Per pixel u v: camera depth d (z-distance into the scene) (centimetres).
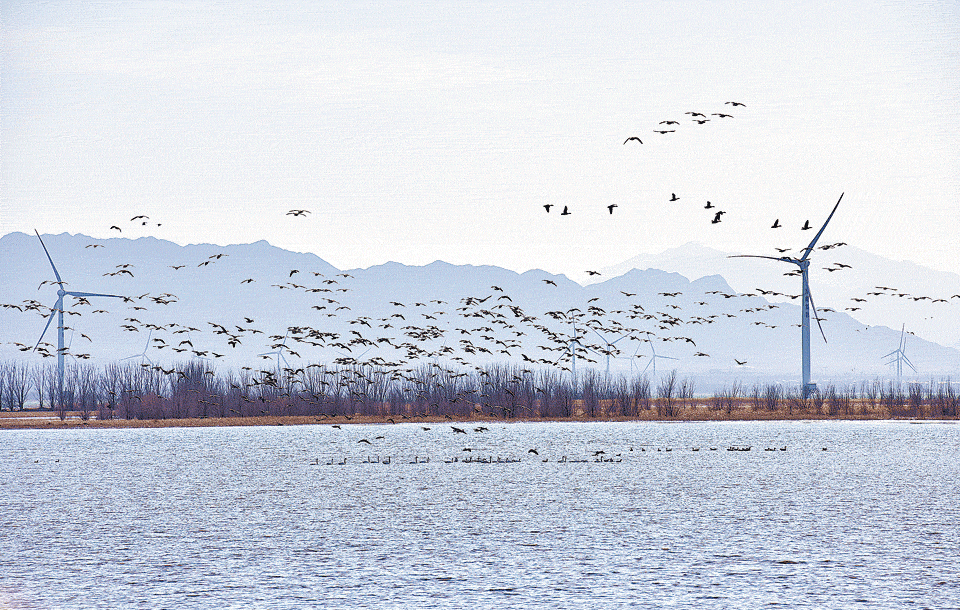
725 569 6100
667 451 13050
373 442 14575
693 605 5344
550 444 14100
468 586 5741
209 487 9831
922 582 5781
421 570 6131
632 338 11375
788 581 5816
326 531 7388
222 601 5469
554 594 5556
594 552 6600
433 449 13500
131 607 5366
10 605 5406
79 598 5541
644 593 5572
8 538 7194
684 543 6862
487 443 14325
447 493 9288
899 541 6894
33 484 10156
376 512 8212
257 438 15288
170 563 6359
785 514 8000
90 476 10800
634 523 7631
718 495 9069
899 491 9294
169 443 14662
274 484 10025
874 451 13038
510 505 8531
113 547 6862
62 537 7231
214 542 7012
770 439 14738
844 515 7938
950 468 11100
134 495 9325
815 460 11944
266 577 5981
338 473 10938
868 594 5534
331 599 5494
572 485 9788
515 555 6531
